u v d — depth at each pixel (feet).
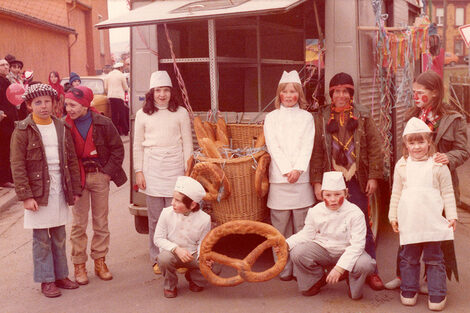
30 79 31.35
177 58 18.69
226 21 19.40
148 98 16.10
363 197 15.01
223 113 17.47
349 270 13.55
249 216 15.15
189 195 13.89
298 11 20.68
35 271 14.99
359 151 14.76
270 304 14.02
